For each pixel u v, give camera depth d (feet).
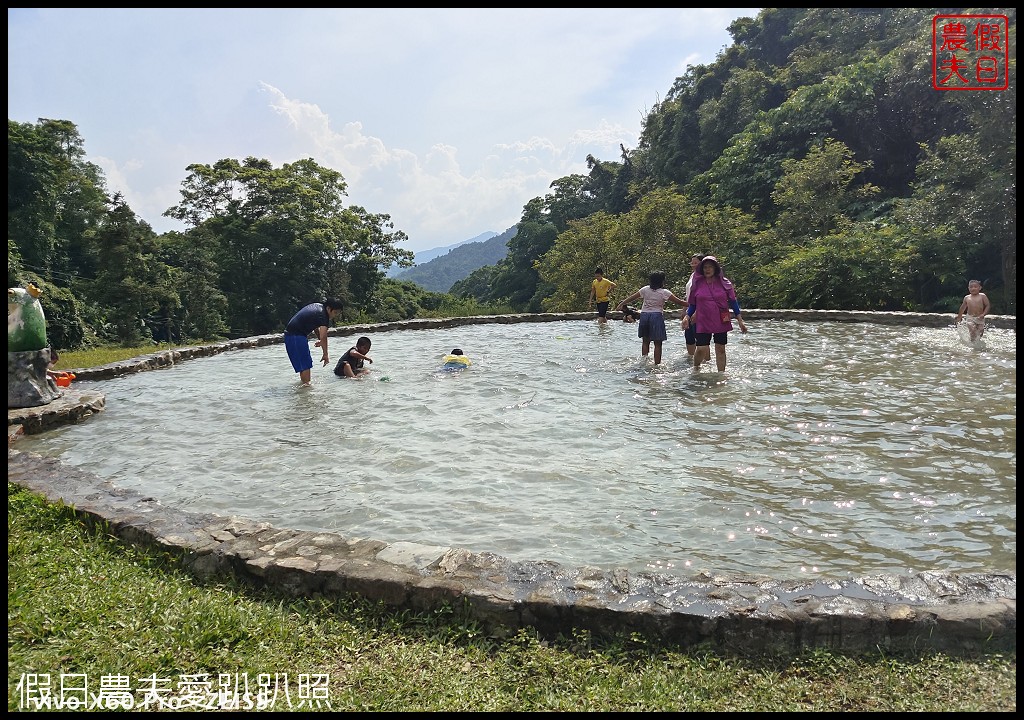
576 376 28.78
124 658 8.46
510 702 7.71
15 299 23.25
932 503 13.65
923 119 79.00
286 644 8.98
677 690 7.96
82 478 15.34
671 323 50.78
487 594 9.47
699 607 9.02
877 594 9.35
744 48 134.72
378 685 8.08
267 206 130.21
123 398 27.50
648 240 77.97
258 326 132.16
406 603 9.75
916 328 43.62
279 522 13.61
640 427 20.07
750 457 16.88
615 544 12.17
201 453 18.86
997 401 21.77
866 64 83.20
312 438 20.03
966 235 54.95
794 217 72.49
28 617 9.24
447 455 17.85
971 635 8.63
